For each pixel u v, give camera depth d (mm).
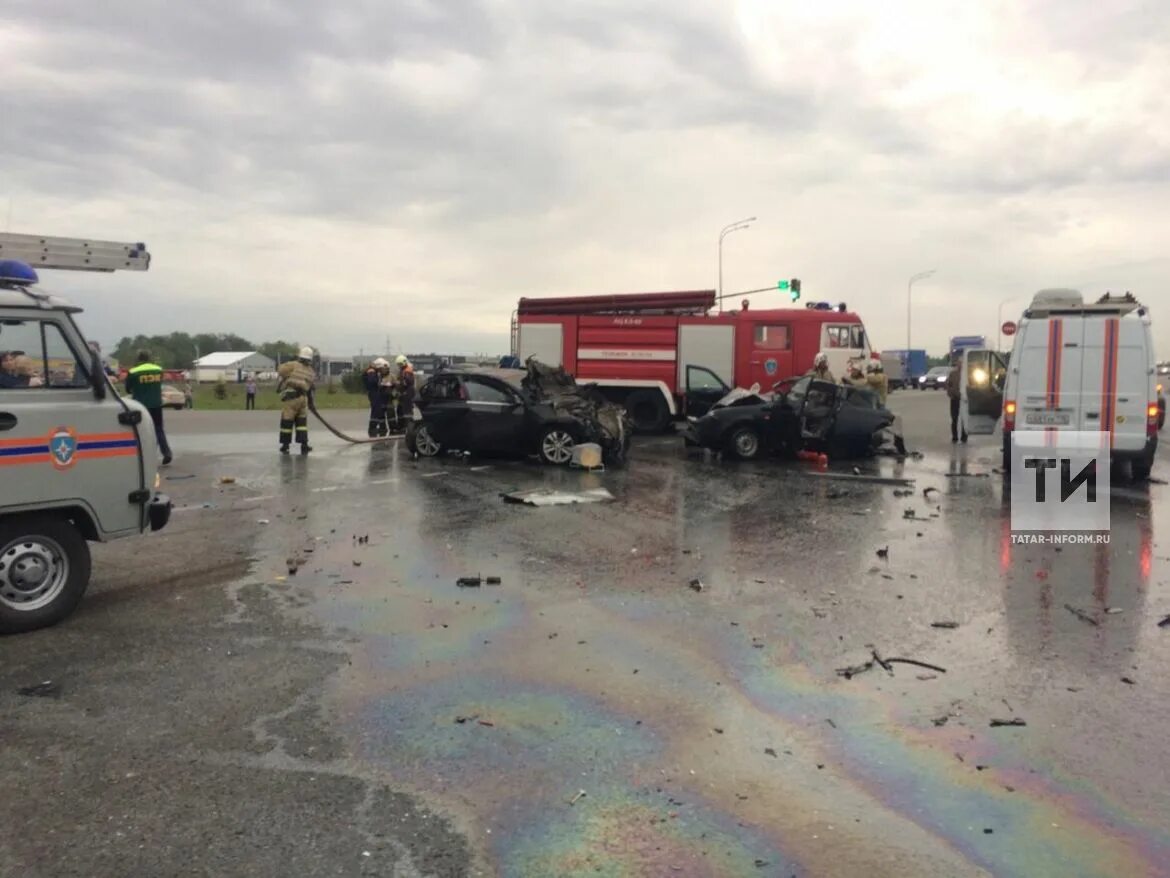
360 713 4191
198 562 7266
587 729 4027
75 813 3270
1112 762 3734
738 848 3080
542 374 14891
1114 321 11586
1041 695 4473
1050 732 4031
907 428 22547
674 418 20859
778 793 3461
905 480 12398
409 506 10023
